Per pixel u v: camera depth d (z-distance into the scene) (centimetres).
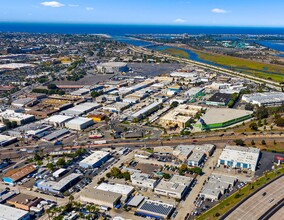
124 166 19025
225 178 16900
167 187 15975
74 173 18062
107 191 15762
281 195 14825
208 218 13600
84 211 14575
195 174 17788
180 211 14438
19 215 13938
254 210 13750
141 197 15500
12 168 19138
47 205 15100
